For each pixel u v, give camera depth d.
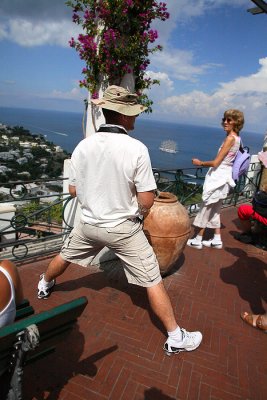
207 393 2.11
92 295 3.09
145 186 2.13
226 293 3.39
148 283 2.34
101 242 2.36
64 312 1.35
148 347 2.47
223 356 2.46
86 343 2.46
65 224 3.94
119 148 2.08
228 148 3.94
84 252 2.59
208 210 4.31
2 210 4.64
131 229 2.27
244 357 2.47
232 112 3.90
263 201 3.32
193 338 2.48
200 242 4.50
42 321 1.29
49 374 2.15
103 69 3.32
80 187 2.30
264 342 2.67
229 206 6.98
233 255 4.38
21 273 3.38
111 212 2.23
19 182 3.32
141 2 3.15
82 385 2.09
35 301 2.92
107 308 2.91
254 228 3.72
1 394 1.41
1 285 1.38
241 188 7.07
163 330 2.68
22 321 1.26
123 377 2.18
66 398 1.99
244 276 3.81
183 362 2.36
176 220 3.20
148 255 2.32
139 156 2.07
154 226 3.18
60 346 2.40
